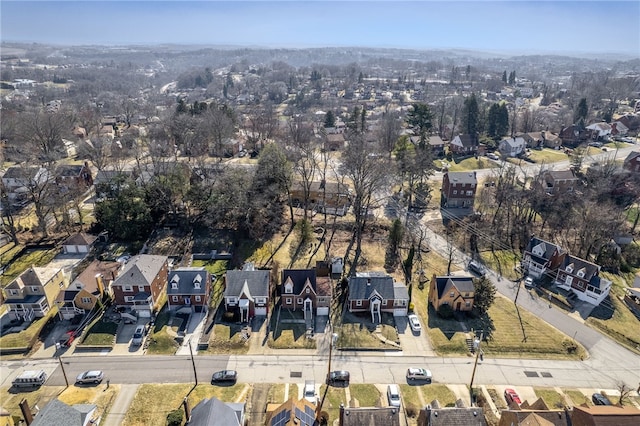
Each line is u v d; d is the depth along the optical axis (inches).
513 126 6304.1
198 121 5349.4
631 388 2116.1
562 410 1737.2
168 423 1808.6
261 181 3545.8
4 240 3312.0
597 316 2640.3
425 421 1712.6
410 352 2311.8
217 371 2156.7
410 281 2906.0
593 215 3272.6
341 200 3912.4
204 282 2564.0
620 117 6919.3
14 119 5620.1
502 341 2402.8
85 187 4212.6
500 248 3376.0
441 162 5339.6
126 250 3198.8
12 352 2252.7
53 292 2598.4
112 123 7037.4
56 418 1678.2
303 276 2588.6
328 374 2103.8
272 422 1684.3
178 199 3754.9
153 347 2301.9
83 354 2256.4
